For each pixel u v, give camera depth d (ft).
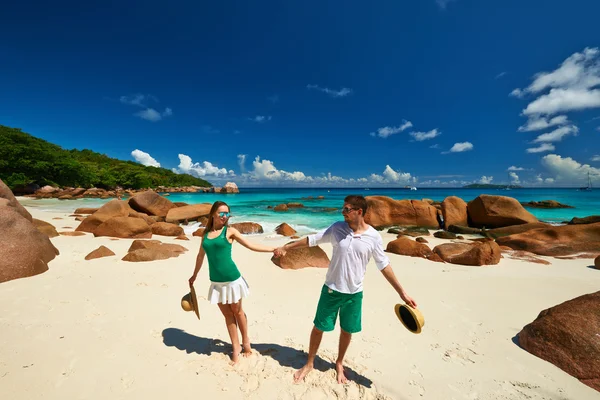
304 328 13.33
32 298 15.89
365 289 18.79
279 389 9.21
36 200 111.75
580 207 92.27
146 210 62.64
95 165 250.16
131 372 9.84
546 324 11.79
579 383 9.70
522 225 43.91
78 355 10.69
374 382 9.67
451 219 53.52
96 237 35.86
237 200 130.00
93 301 15.71
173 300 16.21
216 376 9.77
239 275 10.36
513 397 9.06
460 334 12.99
